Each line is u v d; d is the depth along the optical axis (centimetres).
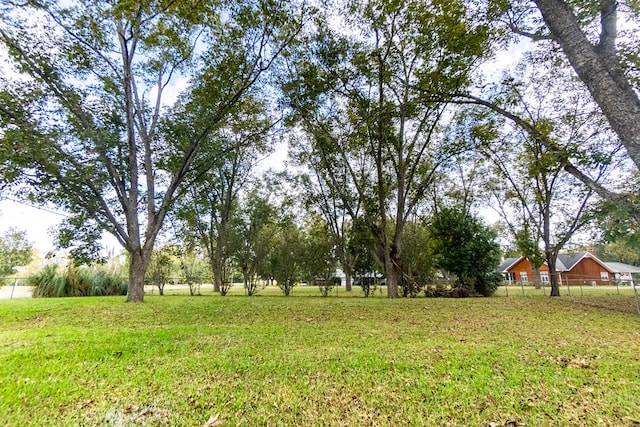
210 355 496
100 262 1319
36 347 531
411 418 298
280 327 720
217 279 2333
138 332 656
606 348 538
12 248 3894
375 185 1661
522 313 948
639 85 712
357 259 2014
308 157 2023
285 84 1474
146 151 1398
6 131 1005
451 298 1512
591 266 4066
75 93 1186
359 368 434
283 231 2150
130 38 1293
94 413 303
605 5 454
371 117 1417
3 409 305
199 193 1745
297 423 289
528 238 1845
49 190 1162
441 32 1045
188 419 294
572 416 300
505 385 374
